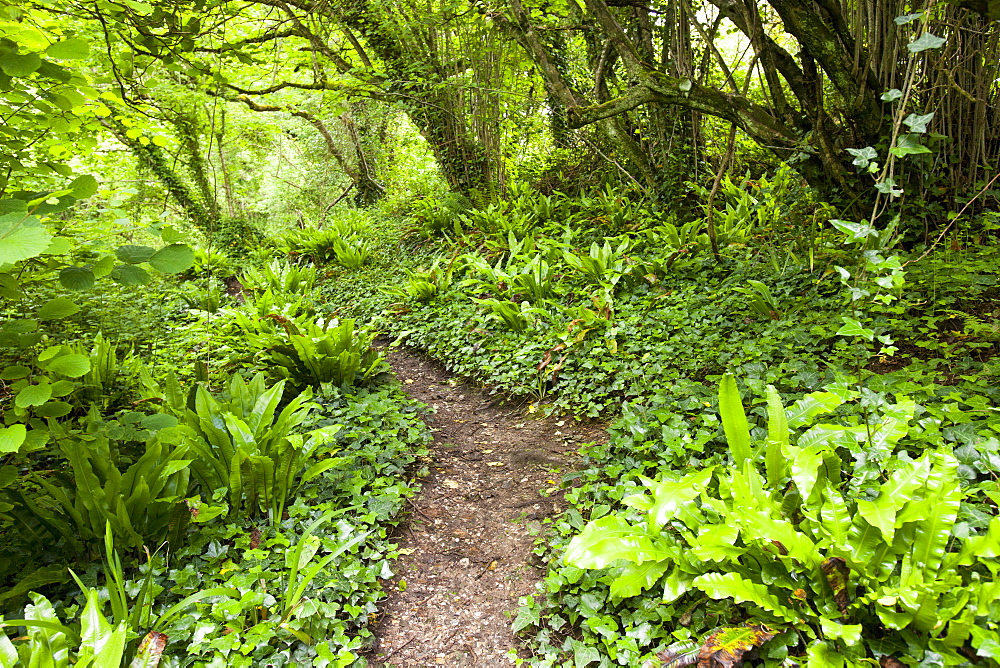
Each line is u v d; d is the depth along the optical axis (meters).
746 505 2.28
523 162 12.16
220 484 3.16
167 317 7.36
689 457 3.11
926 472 2.06
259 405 3.31
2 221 1.67
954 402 2.89
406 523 3.41
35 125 3.00
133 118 4.41
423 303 7.42
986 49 4.80
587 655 2.25
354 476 3.57
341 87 9.75
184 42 3.52
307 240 11.16
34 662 1.86
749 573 2.21
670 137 7.99
